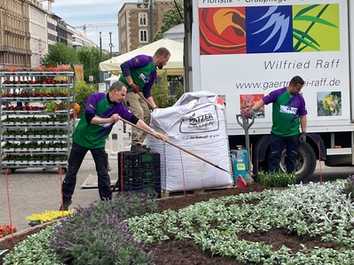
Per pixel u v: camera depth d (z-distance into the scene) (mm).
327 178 12602
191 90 11703
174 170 10062
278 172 10500
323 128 11516
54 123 14969
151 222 7086
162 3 77562
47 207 10477
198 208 7570
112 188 10578
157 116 10039
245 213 7227
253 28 11266
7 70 15023
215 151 10133
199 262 5711
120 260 5125
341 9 11406
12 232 7832
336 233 6277
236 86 11297
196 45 11250
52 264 5535
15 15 144875
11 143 15039
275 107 10750
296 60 11375
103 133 9586
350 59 11469
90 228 5766
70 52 132875
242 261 5633
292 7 11312
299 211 6875
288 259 5414
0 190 12445
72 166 9656
